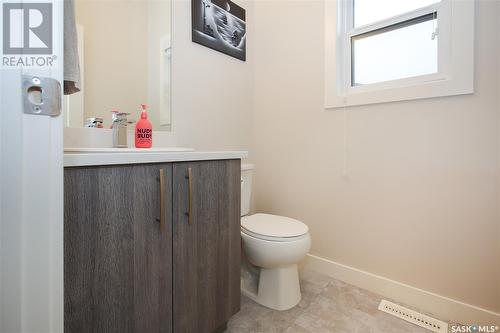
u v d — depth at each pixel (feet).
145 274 2.47
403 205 4.46
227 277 3.42
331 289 4.86
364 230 4.92
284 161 6.14
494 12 3.58
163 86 4.65
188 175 2.84
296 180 5.93
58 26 1.61
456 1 3.85
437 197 4.12
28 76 1.49
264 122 6.51
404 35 4.62
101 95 3.88
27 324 1.51
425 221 4.24
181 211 2.79
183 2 4.92
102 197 2.15
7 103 1.42
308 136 5.69
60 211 1.63
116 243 2.24
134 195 2.37
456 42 3.86
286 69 6.04
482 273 3.75
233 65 6.08
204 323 3.10
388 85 4.76
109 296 2.20
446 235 4.05
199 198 3.00
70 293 1.96
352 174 5.06
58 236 1.62
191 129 5.13
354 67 5.28
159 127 4.60
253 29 6.68
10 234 1.44
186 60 5.00
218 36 5.62
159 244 2.58
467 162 3.85
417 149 4.29
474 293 3.81
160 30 4.58
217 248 3.26
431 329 3.76
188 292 2.90
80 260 2.01
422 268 4.28
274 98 6.29
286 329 3.76
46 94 1.56
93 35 3.80
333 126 5.29
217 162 3.24
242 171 5.10
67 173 1.93
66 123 3.52
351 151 5.06
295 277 4.43
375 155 4.76
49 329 1.59
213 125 5.60
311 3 5.57
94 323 2.11
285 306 4.23
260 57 6.57
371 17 5.01
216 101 5.66
